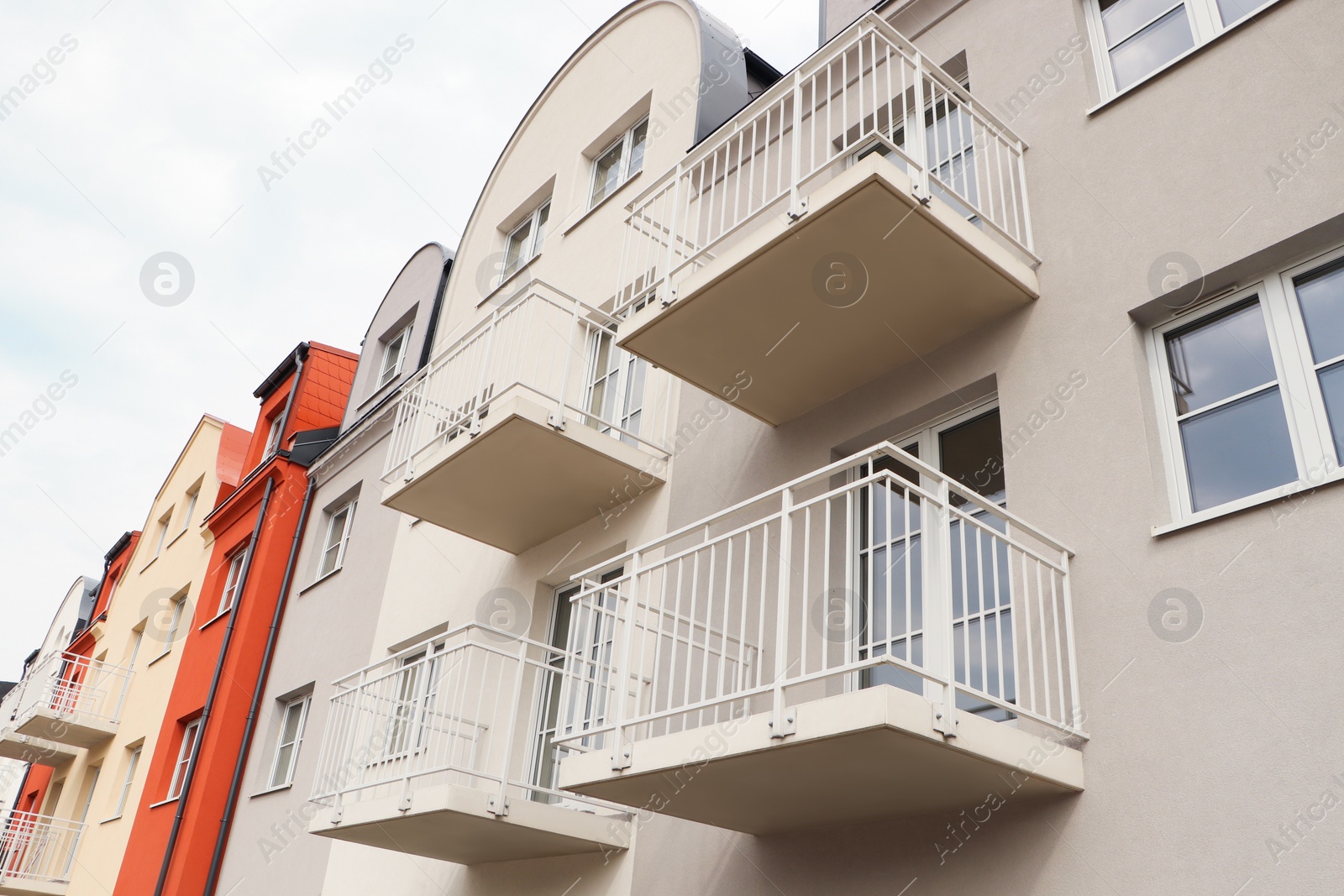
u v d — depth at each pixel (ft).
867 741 14.32
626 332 22.44
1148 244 18.31
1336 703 13.25
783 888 18.72
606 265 33.17
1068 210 19.98
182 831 40.93
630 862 22.26
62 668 69.82
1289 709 13.67
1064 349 18.71
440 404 29.60
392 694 25.82
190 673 47.88
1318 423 15.62
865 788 16.26
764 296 20.68
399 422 31.37
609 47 39.29
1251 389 16.53
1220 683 14.48
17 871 57.72
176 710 47.44
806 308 20.72
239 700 42.80
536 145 41.75
